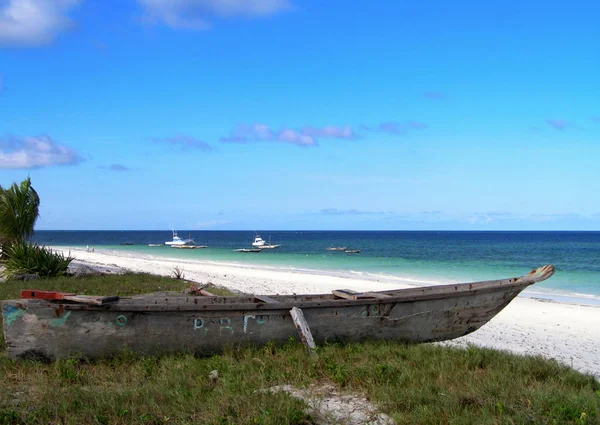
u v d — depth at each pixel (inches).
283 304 329.7
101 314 301.4
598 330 569.6
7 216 796.6
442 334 379.6
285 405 215.0
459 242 4151.1
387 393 231.3
